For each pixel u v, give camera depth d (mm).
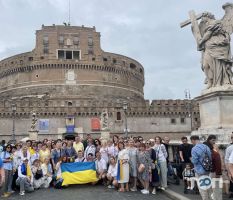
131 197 11688
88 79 88062
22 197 12492
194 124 73188
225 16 11703
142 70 106250
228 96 10703
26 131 68938
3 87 93500
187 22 12477
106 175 14914
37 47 89000
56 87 85938
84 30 91125
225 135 10125
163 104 73438
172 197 11148
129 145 13547
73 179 14961
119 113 71812
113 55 93625
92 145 16125
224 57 11172
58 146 15867
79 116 70688
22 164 13656
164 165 12891
